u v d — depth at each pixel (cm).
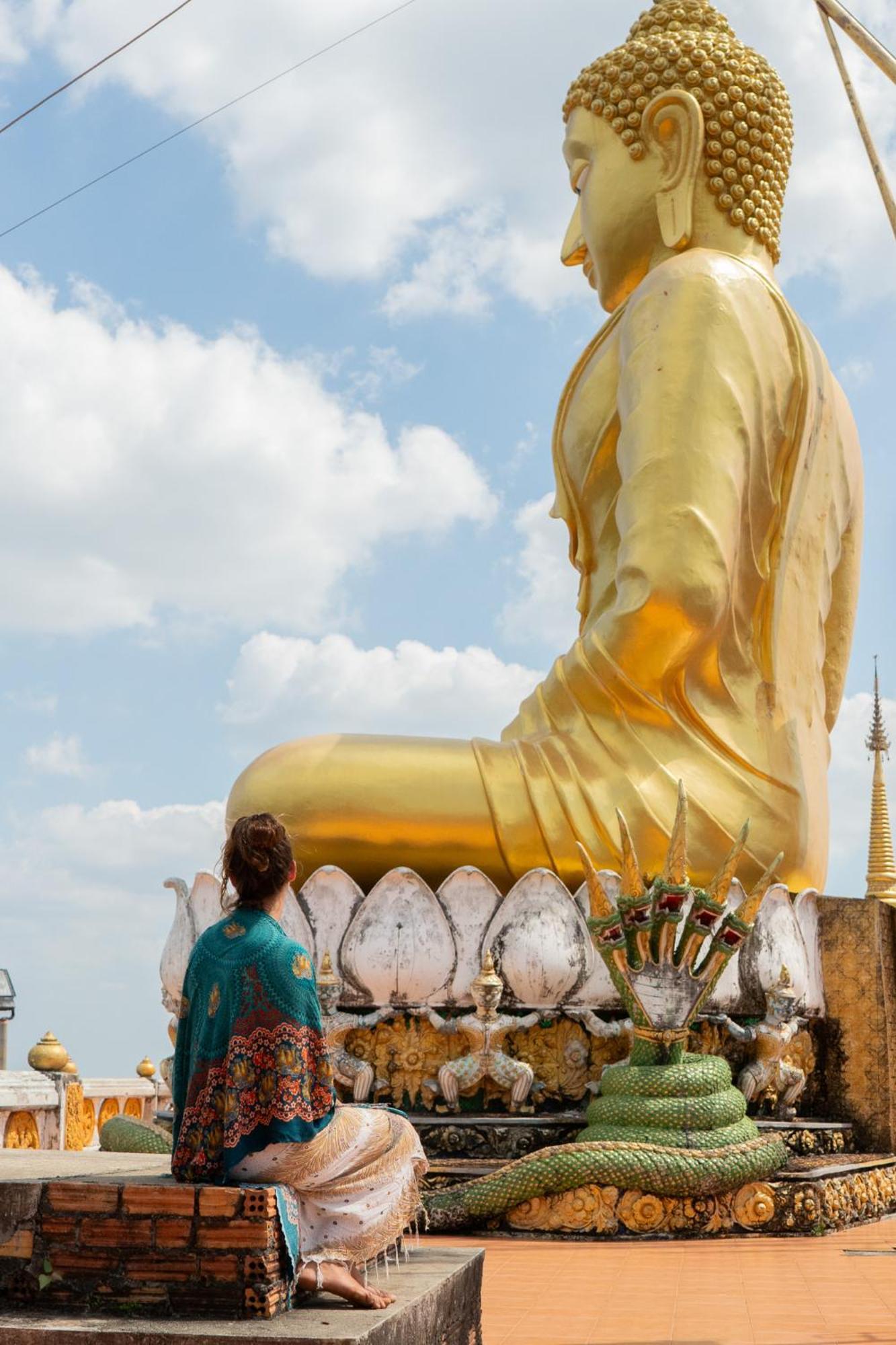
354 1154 514
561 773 1335
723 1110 1084
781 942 1287
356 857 1316
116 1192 463
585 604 1538
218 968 509
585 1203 1043
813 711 1463
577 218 1658
